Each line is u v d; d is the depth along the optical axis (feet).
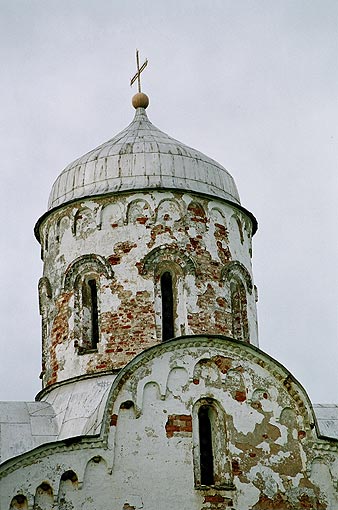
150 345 108.88
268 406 100.83
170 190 114.93
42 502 93.71
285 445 100.01
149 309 110.42
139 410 97.30
